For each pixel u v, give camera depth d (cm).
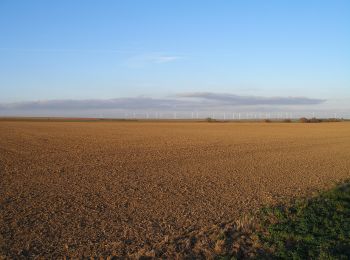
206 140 4503
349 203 1363
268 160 2688
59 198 1402
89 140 4275
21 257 843
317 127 8731
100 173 2011
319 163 2550
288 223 1097
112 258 841
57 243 930
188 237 982
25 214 1173
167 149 3344
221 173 2077
